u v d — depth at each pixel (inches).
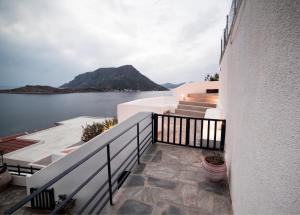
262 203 43.5
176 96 413.1
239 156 74.7
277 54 36.4
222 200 91.9
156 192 98.3
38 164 305.1
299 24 28.2
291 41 30.7
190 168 124.6
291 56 30.5
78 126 629.3
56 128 605.0
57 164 121.6
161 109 289.3
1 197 246.5
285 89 32.5
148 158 140.4
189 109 319.9
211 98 338.6
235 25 92.7
